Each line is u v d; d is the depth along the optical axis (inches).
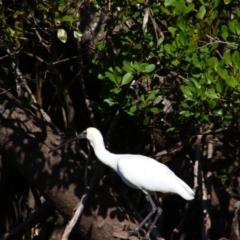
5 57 531.5
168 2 437.7
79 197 499.8
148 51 456.4
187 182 529.7
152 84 465.1
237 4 463.2
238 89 410.3
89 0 473.4
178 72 450.9
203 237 520.4
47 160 501.7
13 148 501.7
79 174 504.1
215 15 446.9
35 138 503.5
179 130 472.1
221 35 449.4
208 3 445.1
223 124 440.8
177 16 442.9
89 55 521.3
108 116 500.1
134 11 481.7
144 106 458.3
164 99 498.3
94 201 499.2
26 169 503.2
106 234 497.4
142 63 444.8
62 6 438.0
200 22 444.8
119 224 498.3
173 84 476.7
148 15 475.2
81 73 502.3
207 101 425.4
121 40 465.4
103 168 520.4
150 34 470.9
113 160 510.9
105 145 524.7
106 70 463.2
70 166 504.1
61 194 500.1
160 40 456.1
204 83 424.5
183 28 435.5
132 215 518.6
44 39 504.1
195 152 526.3
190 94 428.5
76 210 492.1
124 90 455.5
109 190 521.3
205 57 438.9
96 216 497.4
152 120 478.9
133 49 455.8
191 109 435.2
